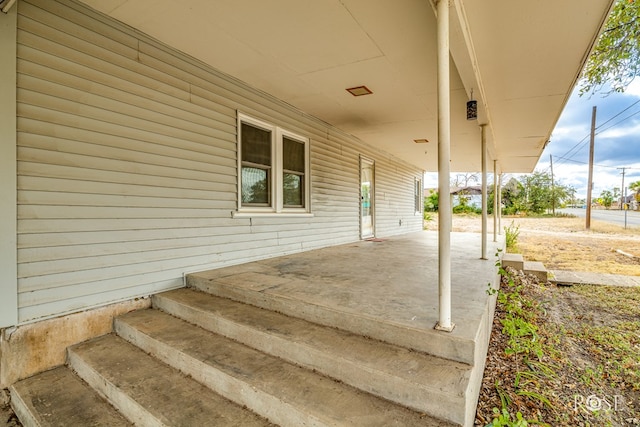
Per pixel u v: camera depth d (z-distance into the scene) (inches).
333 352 78.9
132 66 119.5
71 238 103.7
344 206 276.8
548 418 82.7
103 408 82.9
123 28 116.4
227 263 162.7
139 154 122.5
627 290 214.2
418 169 484.1
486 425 73.1
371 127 255.0
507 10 97.4
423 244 274.8
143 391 80.8
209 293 130.8
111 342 108.8
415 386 65.1
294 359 84.4
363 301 102.9
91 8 107.1
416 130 263.3
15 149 90.4
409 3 102.0
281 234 202.1
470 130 242.1
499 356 111.3
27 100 92.9
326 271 151.4
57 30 99.3
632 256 353.1
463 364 73.0
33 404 83.3
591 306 182.7
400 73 154.4
